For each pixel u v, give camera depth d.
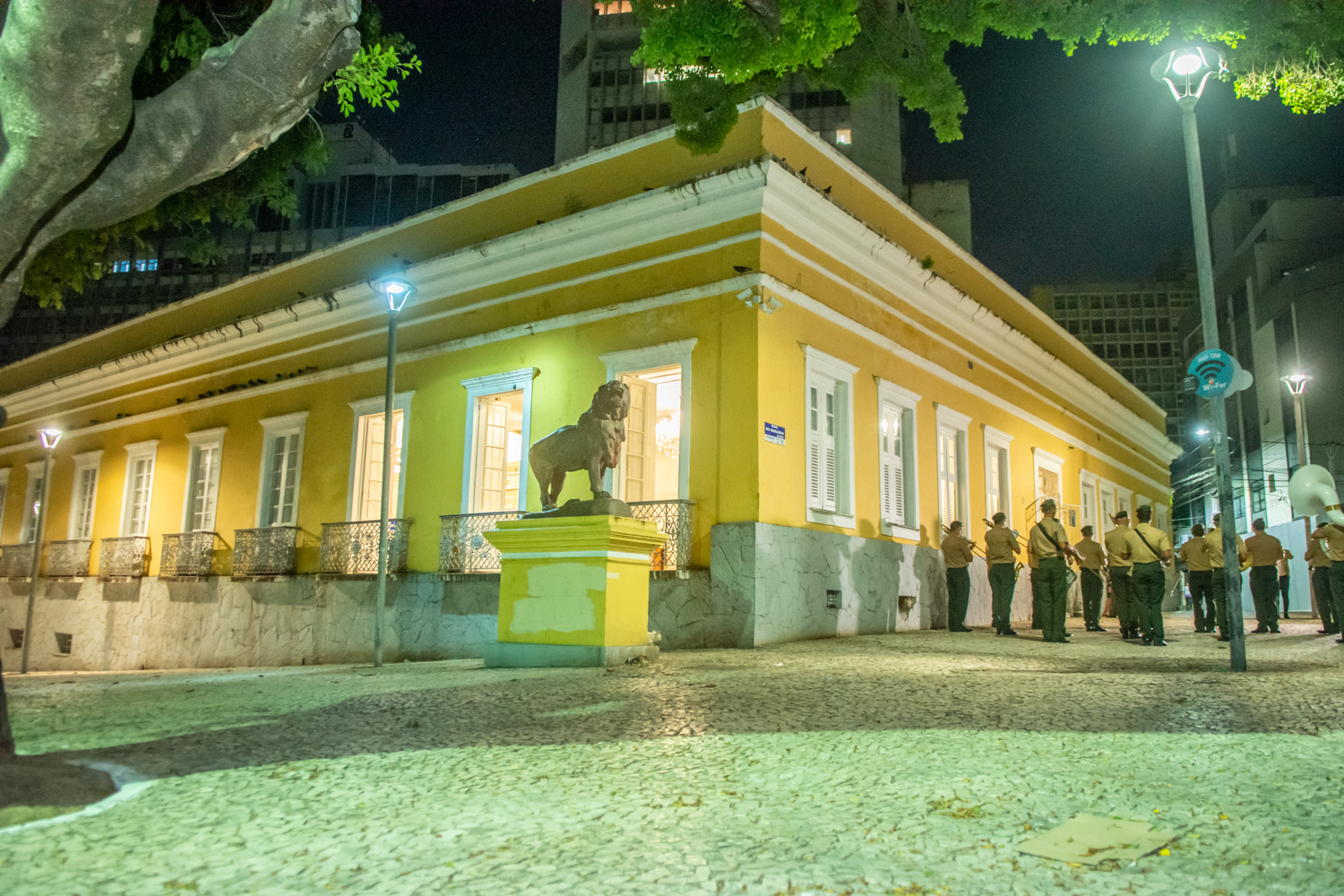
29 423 23.78
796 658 8.87
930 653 9.41
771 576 10.87
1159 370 89.50
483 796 3.64
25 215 3.99
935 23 7.24
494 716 5.49
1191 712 5.39
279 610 16.03
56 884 2.65
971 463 16.61
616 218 12.73
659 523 11.53
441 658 13.44
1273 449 44.34
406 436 14.96
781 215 11.84
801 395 11.89
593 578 8.06
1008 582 12.36
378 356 15.76
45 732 5.18
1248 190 56.78
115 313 80.31
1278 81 7.39
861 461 13.09
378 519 15.02
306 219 78.25
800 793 3.64
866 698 5.98
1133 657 8.98
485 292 14.44
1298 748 4.34
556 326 13.30
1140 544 10.68
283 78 4.29
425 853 2.94
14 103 3.71
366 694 6.66
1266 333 45.62
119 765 4.23
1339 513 10.81
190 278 79.50
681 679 6.99
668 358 11.98
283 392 17.34
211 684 8.16
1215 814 3.29
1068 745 4.46
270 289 18.16
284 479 17.00
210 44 9.02
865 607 12.67
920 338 15.22
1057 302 91.88
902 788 3.70
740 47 6.77
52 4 3.49
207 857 2.92
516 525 8.51
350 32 4.36
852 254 13.32
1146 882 2.64
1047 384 20.50
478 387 14.09
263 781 3.91
